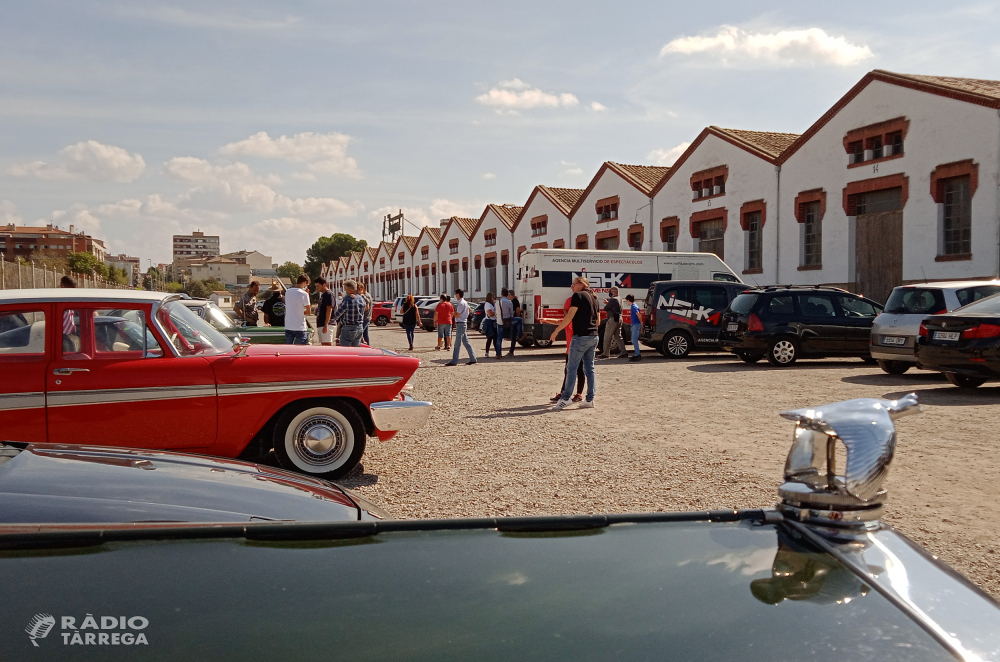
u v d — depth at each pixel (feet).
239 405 18.25
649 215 104.17
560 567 4.15
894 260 70.64
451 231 172.96
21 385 16.65
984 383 38.22
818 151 78.07
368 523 4.58
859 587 3.82
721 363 52.21
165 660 3.36
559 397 34.12
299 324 37.65
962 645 3.39
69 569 4.10
